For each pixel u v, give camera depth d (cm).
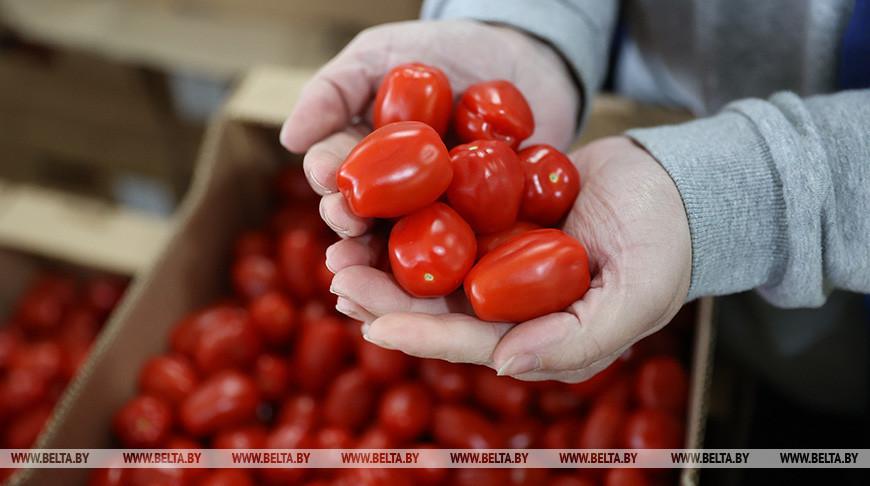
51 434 123
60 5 202
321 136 111
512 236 98
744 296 145
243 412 139
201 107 207
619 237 92
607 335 88
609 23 138
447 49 118
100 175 229
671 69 140
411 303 95
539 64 123
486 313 90
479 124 108
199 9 201
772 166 92
